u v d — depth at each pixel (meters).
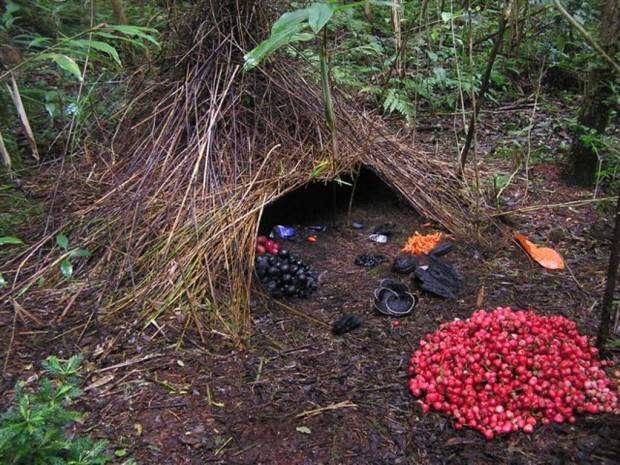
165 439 2.29
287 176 3.54
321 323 3.06
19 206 3.89
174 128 3.72
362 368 2.73
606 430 2.36
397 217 4.11
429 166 4.41
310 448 2.28
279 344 2.88
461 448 2.29
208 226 3.26
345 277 3.48
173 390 2.54
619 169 4.39
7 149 4.30
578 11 6.06
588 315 3.11
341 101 4.25
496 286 3.39
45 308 3.02
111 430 2.32
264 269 3.29
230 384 2.60
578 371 2.55
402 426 2.40
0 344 2.77
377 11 6.63
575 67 6.29
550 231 3.95
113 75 5.14
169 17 4.05
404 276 3.49
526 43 6.54
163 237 3.24
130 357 2.73
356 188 4.33
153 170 3.58
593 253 3.73
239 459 2.22
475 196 4.31
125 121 4.14
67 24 6.04
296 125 3.84
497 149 5.21
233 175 3.52
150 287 3.07
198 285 3.10
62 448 1.93
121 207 3.45
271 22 3.92
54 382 2.49
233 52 3.80
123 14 5.22
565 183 4.66
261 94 3.85
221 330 2.93
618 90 4.23
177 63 3.87
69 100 4.44
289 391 2.57
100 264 3.24
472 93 3.98
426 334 2.98
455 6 6.02
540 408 2.44
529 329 2.78
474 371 2.55
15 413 1.84
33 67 5.18
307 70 4.28
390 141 4.35
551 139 5.41
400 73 5.60
